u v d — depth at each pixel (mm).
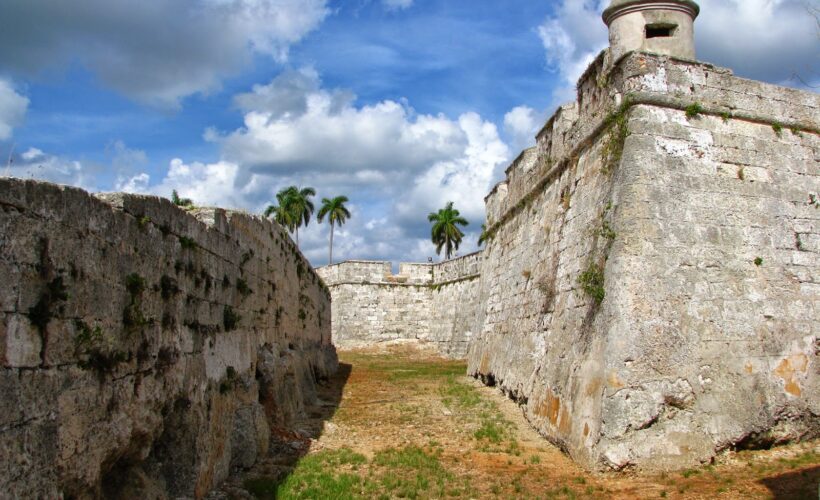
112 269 6496
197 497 8352
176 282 8453
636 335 10953
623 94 12758
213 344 10172
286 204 69250
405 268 50562
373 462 11516
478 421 15617
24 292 4941
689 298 11453
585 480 10070
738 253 12062
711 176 12391
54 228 5391
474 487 9891
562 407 12656
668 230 11734
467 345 41531
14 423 4707
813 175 13242
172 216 8398
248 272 13203
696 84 12859
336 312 50875
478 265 42000
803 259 12469
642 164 12016
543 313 16047
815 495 8625
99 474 6043
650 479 9977
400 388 23125
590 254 12938
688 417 10766
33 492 4875
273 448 12430
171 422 8438
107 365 6250
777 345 11688
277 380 14414
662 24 13438
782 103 13469
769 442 11258
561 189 16438
